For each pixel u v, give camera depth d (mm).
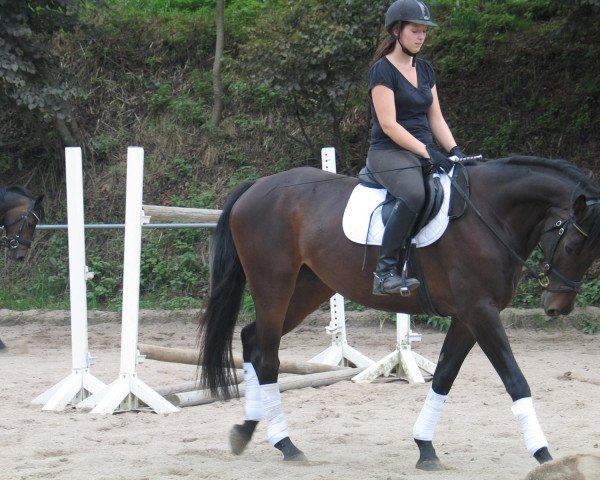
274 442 6727
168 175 19031
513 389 5801
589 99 18109
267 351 6949
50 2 17969
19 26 16516
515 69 19109
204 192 18484
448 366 6426
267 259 6984
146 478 6105
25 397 9430
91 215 18781
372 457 6734
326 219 6758
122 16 22172
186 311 15867
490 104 18766
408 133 6359
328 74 16469
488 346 5926
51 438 7461
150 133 19875
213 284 7270
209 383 7121
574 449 6824
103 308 16984
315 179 7039
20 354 12930
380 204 6516
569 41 19047
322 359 10938
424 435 6426
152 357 9508
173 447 7191
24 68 16562
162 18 22234
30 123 19016
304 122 19375
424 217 6207
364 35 16266
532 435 5719
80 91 17766
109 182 19141
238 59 18906
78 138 19312
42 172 19547
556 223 5945
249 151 19344
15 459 6723
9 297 17375
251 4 22500
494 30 20188
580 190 5883
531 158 6199
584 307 14805
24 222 14109
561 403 8750
